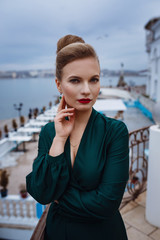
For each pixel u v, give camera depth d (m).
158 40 27.55
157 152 2.00
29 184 0.80
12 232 6.38
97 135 0.76
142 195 2.77
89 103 0.70
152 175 2.11
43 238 0.88
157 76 28.50
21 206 6.66
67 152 0.79
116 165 0.74
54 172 0.72
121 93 30.64
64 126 0.76
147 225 2.23
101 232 0.80
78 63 0.66
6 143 12.91
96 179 0.74
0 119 28.80
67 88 0.69
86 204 0.73
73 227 0.79
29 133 13.78
